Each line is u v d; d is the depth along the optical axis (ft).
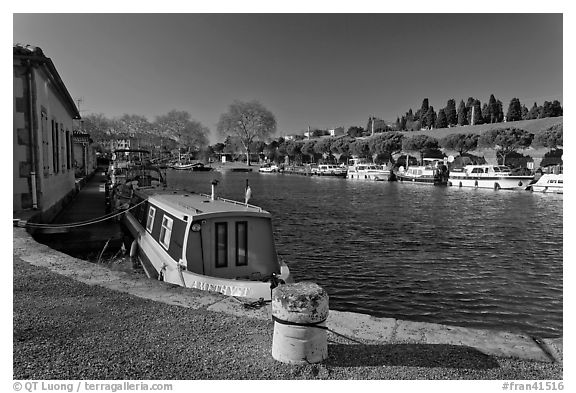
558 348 17.53
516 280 51.39
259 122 438.40
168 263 35.60
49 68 54.90
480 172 200.03
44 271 27.14
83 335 18.31
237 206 38.91
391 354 16.80
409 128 463.01
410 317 40.52
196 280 30.71
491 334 18.72
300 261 59.88
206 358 16.49
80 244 53.93
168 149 463.01
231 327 19.27
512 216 103.71
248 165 439.22
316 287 16.72
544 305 43.52
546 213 109.29
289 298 16.02
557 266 57.62
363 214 107.65
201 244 33.50
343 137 394.52
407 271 54.95
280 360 16.21
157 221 44.55
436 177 226.17
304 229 85.05
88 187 128.16
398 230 83.87
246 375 15.29
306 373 15.44
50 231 53.52
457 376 15.33
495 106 396.37
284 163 413.39
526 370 15.81
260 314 20.90
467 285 49.42
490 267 56.90
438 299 45.09
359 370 15.65
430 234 79.77
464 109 409.90
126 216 60.64
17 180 51.85
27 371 15.44
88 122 374.22
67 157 88.38
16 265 28.40
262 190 186.60
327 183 237.86
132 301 22.29
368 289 48.06
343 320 19.90
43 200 54.13
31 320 19.70
